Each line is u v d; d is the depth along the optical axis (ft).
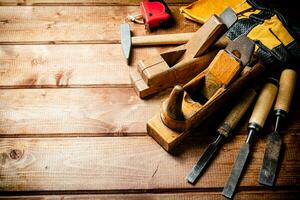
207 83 4.04
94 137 4.01
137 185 3.71
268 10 4.81
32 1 5.19
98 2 5.23
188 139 4.03
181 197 3.67
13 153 3.87
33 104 4.24
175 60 4.43
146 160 3.87
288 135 4.11
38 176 3.73
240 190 3.72
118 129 4.08
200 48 4.21
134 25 5.00
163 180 3.75
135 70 4.41
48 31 4.90
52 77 4.46
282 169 3.86
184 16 5.10
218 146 3.96
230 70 3.82
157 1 5.04
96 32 4.91
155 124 3.84
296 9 5.30
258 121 3.91
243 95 4.14
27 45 4.75
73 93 4.34
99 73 4.52
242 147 3.87
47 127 4.07
